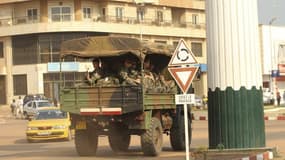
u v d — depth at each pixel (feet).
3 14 244.83
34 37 236.02
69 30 229.04
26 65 238.48
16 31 235.81
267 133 91.35
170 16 270.46
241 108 55.52
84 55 65.92
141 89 61.52
